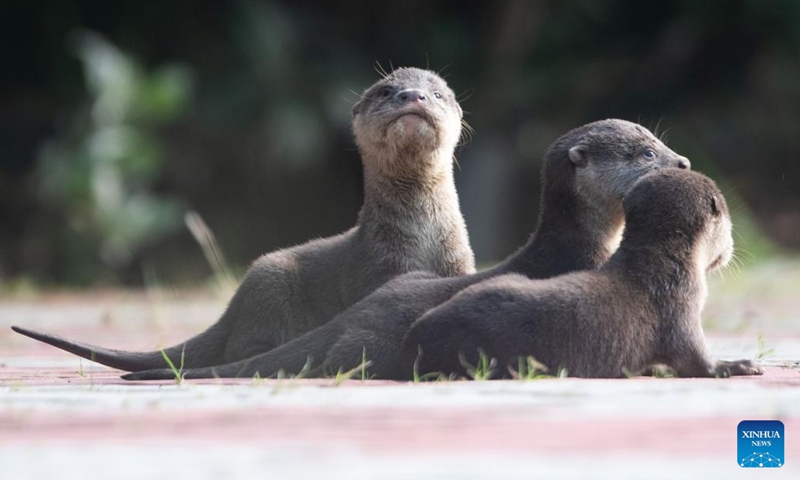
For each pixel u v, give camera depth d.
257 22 67.62
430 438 11.64
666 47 74.12
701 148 76.88
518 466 10.01
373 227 24.23
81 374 20.39
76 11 71.69
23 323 38.25
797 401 14.45
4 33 71.56
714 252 20.73
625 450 10.88
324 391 15.97
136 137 62.72
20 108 72.69
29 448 11.31
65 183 61.41
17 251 67.06
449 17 73.31
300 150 67.62
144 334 33.50
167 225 63.44
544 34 74.06
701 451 10.90
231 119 68.44
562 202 23.25
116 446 11.37
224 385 17.62
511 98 71.56
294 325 22.98
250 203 73.81
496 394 15.31
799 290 51.00
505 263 22.25
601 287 18.91
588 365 18.31
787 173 80.12
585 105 75.19
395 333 18.75
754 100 76.12
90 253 63.28
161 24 71.69
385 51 71.94
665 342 19.28
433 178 24.61
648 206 20.19
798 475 9.91
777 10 71.12
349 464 10.16
